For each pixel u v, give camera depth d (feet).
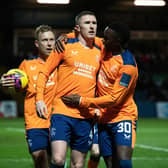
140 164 41.09
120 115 25.76
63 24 140.87
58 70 26.05
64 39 25.76
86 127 25.63
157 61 139.85
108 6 138.10
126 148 25.30
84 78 25.49
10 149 51.19
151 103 122.83
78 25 25.76
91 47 26.05
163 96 130.41
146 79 134.51
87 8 138.92
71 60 25.41
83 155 25.99
